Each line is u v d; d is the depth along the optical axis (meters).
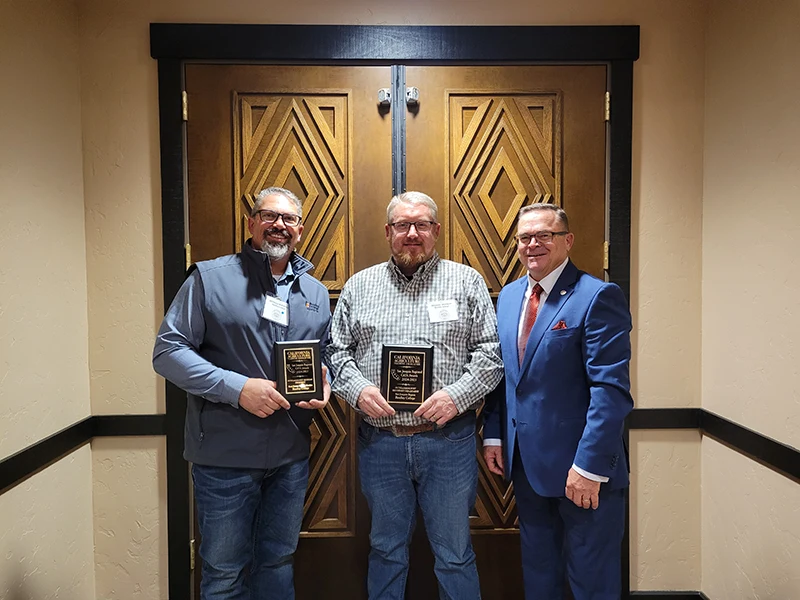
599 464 1.58
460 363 1.79
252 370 1.74
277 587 1.84
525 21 2.21
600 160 2.23
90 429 2.19
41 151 1.91
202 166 2.19
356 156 2.21
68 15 2.09
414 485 1.86
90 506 2.21
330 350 1.86
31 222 1.85
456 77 2.21
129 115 2.18
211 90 2.18
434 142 2.22
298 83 2.20
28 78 1.84
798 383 1.74
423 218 1.77
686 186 2.26
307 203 2.21
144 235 2.20
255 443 1.72
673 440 2.29
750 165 1.95
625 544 2.29
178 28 2.15
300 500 1.84
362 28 2.18
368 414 1.73
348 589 2.26
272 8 2.18
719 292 2.15
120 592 2.23
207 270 1.78
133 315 2.21
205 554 1.75
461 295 1.82
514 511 2.28
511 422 1.76
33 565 1.83
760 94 1.89
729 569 2.09
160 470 2.23
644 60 2.23
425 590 2.25
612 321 1.64
